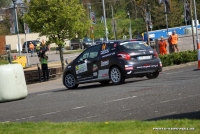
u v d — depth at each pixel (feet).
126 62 60.13
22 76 57.72
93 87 63.87
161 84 53.88
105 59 62.28
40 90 77.05
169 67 85.46
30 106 48.78
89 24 105.19
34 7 101.14
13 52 227.61
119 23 246.47
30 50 194.18
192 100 39.29
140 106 39.40
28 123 34.94
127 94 48.14
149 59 62.18
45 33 101.19
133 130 28.14
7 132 31.78
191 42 116.16
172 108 36.65
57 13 100.12
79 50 211.00
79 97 51.47
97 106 42.37
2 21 259.80
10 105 52.01
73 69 66.23
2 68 56.03
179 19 223.10
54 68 103.14
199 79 54.54
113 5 257.75
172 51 112.06
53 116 39.83
